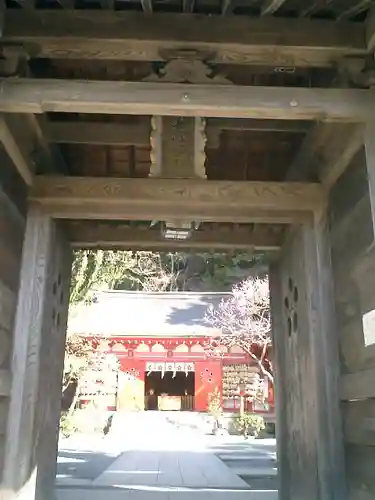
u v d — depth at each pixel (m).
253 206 3.99
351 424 3.17
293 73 3.46
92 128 3.91
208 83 2.84
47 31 2.77
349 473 3.19
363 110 2.83
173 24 2.82
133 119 3.95
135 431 17.75
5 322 3.24
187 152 3.35
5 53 2.80
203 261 27.42
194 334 19.88
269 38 2.83
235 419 18.27
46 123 3.82
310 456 3.84
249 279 19.23
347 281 3.32
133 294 22.81
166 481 7.34
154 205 4.00
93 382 17.11
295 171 4.37
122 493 6.15
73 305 12.34
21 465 3.37
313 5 2.77
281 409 4.91
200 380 20.67
